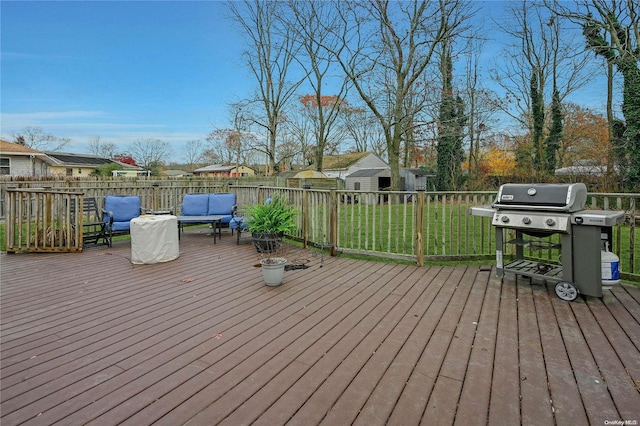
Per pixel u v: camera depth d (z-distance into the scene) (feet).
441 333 8.55
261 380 6.57
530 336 8.35
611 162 41.98
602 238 11.30
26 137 111.14
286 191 21.39
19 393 6.16
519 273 12.12
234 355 7.53
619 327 8.79
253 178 60.34
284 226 17.63
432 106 47.24
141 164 137.59
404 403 5.88
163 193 29.53
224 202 23.26
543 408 5.73
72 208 20.66
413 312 9.93
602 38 41.96
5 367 7.04
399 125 49.93
